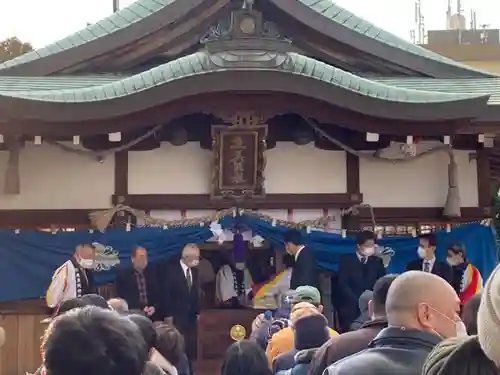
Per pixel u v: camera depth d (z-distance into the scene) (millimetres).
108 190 10500
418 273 3531
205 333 10219
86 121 9398
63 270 9188
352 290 10078
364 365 3297
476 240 10688
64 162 10516
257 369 4652
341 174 10812
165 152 10586
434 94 9891
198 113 10312
